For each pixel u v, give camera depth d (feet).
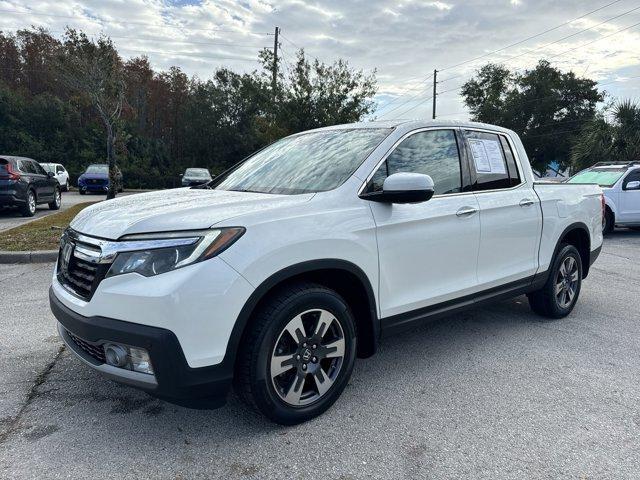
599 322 15.71
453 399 10.45
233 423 9.41
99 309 8.13
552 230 14.78
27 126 150.10
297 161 11.87
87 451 8.46
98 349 8.48
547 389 10.95
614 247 31.96
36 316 15.46
